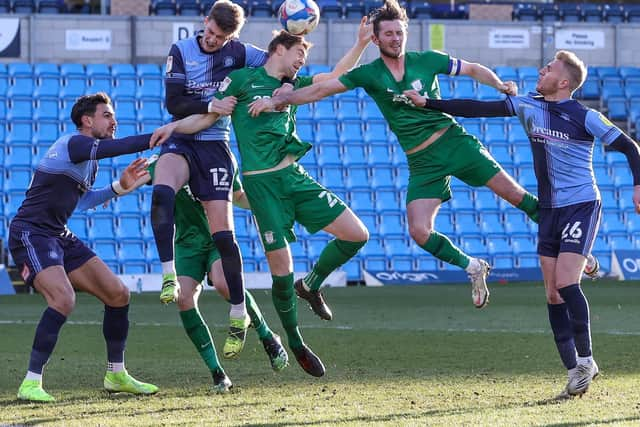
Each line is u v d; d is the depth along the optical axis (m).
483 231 72.06
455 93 78.69
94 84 74.94
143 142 22.17
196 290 23.64
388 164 74.12
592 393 21.27
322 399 21.03
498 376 24.22
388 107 24.27
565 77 21.17
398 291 59.00
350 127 75.75
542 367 25.81
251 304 23.44
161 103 74.94
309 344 32.19
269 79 23.47
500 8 83.81
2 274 62.47
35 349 21.61
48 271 21.88
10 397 21.94
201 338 23.02
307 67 76.81
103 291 22.39
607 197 75.12
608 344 30.91
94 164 22.81
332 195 23.91
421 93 23.94
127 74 75.62
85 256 22.48
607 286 60.38
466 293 56.84
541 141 21.38
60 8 84.31
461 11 87.88
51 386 23.64
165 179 22.72
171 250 22.36
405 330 36.47
